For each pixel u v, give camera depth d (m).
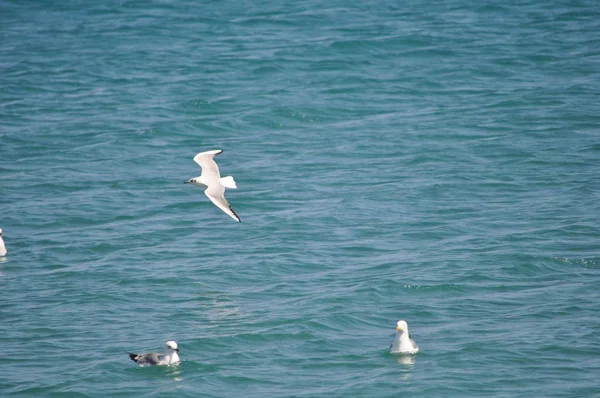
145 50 65.56
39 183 41.66
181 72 60.12
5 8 79.94
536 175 41.16
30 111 52.44
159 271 31.38
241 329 26.08
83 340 25.44
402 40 64.88
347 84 56.97
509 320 26.44
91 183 41.88
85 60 63.31
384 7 75.56
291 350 24.70
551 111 50.06
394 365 23.55
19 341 25.34
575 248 32.34
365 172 42.75
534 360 23.62
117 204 39.19
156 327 26.38
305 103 53.62
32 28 72.75
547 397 21.62
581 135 46.28
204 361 23.97
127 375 23.12
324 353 24.47
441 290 29.00
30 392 22.11
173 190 41.09
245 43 66.44
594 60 59.28
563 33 65.62
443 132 47.81
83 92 56.25
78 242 34.66
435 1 76.69
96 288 29.75
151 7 78.81
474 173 41.84
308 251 33.25
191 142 48.06
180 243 34.53
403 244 33.72
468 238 34.00
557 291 28.62
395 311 27.39
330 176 42.38
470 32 66.62
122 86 57.44
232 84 57.53
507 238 33.72
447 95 54.22
